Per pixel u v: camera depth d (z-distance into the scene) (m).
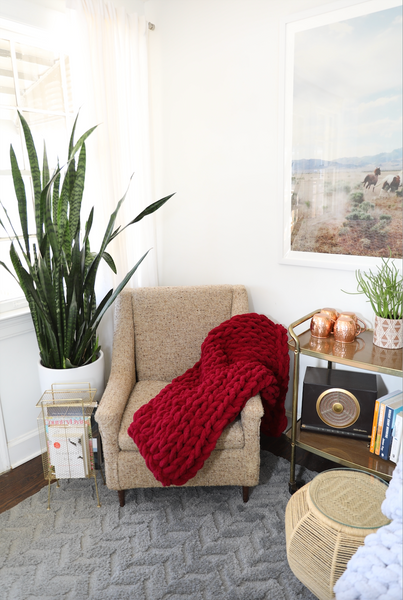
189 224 2.45
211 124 2.25
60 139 2.22
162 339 2.16
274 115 2.04
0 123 1.97
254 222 2.22
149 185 2.46
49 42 2.07
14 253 1.73
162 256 2.60
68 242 1.90
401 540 1.01
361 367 1.58
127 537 1.65
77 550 1.59
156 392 2.01
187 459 1.56
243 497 1.80
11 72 1.98
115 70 2.19
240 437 1.68
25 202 1.76
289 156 2.01
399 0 1.63
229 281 2.38
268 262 2.22
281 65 1.94
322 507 1.32
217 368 1.85
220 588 1.44
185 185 2.42
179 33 2.26
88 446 1.77
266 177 2.13
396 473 1.16
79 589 1.44
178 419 1.62
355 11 1.72
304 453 2.15
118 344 2.09
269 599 1.40
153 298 2.17
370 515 1.29
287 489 1.89
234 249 2.32
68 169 1.84
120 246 2.34
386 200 1.80
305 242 2.06
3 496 1.89
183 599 1.40
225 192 2.28
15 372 2.05
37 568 1.53
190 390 1.79
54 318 1.86
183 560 1.54
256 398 1.72
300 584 1.45
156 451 1.57
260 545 1.60
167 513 1.76
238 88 2.12
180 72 2.29
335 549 1.23
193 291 2.19
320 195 1.97
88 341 1.96
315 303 2.12
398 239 1.81
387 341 1.71
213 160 2.28
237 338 1.99
